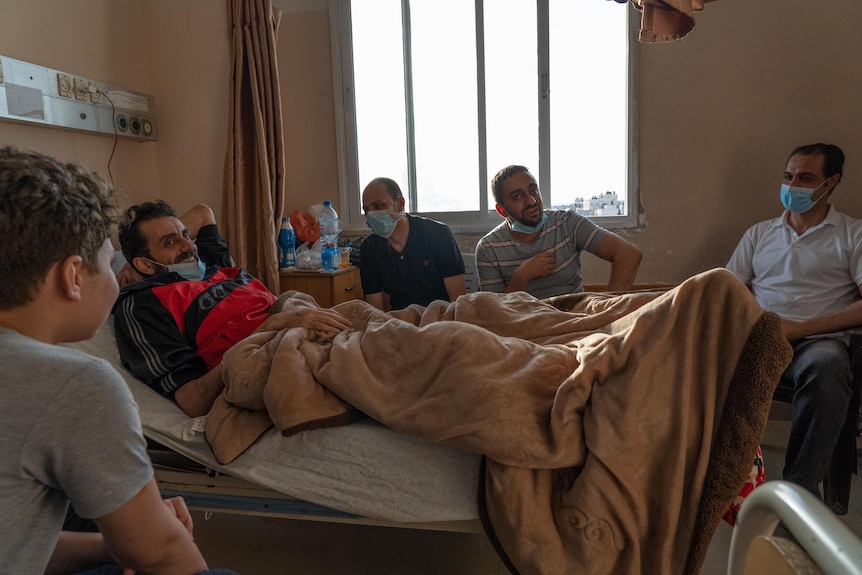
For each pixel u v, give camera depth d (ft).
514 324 4.98
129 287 5.43
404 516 4.07
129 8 10.44
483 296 5.25
